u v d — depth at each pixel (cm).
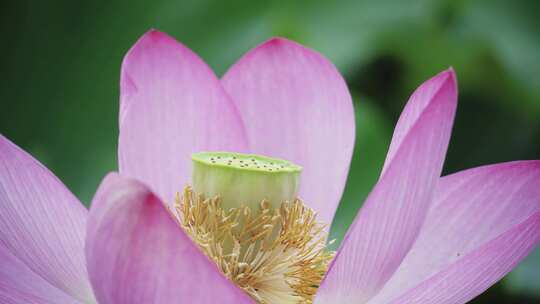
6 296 62
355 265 62
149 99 68
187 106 68
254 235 65
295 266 66
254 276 65
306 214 66
